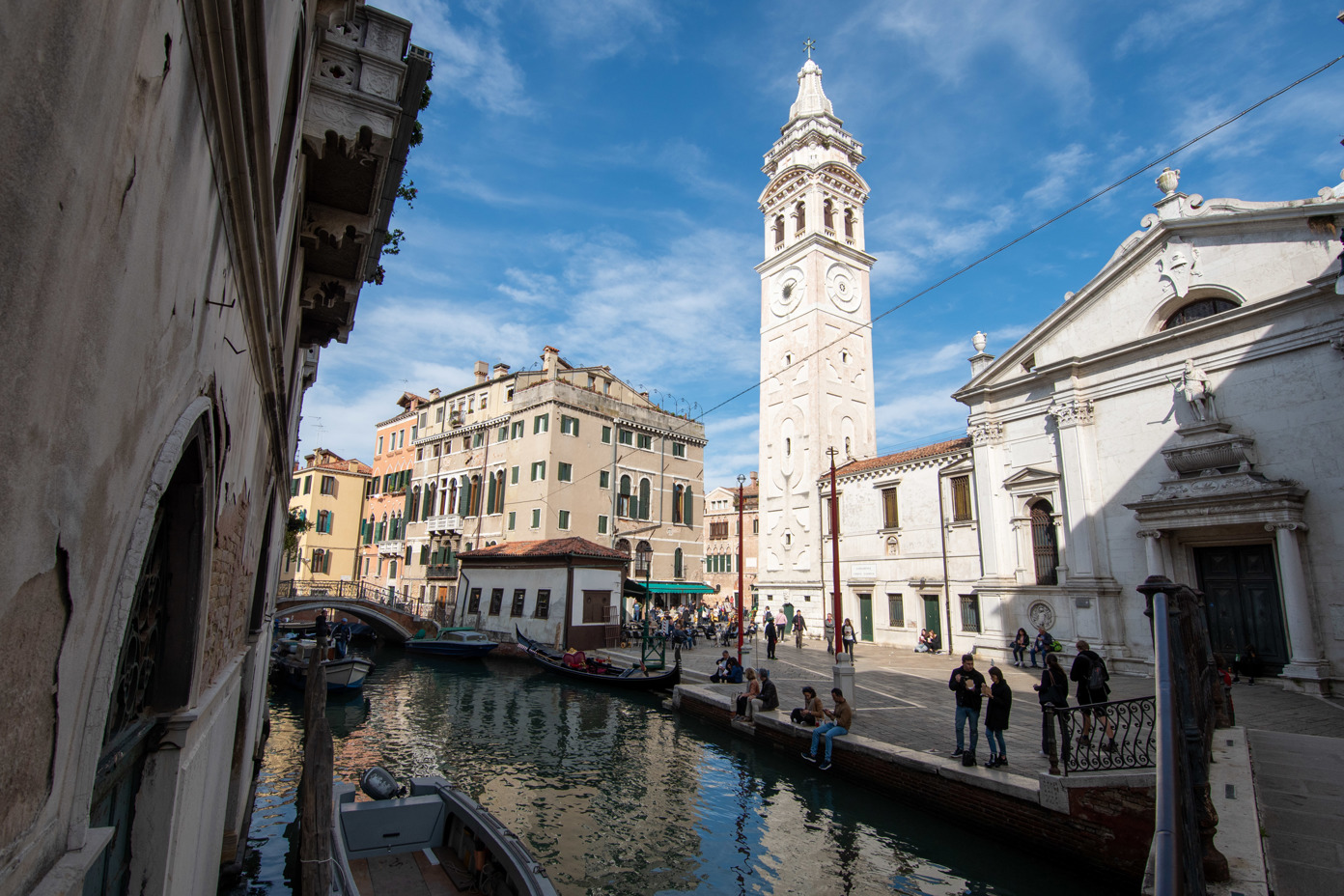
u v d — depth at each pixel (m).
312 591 48.16
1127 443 21.84
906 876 9.88
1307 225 18.62
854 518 32.22
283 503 12.35
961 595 27.27
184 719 3.62
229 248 3.21
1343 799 6.86
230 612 5.72
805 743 14.78
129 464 2.09
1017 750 12.30
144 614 3.26
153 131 1.83
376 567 50.28
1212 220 20.44
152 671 3.57
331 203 7.55
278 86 3.66
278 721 20.28
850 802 12.70
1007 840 10.23
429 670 29.97
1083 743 9.93
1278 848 5.55
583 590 32.44
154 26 1.71
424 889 8.30
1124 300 22.72
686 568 44.44
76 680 1.93
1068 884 9.34
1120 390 22.09
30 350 1.26
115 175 1.58
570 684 26.38
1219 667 11.83
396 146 8.85
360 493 53.53
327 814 6.51
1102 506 22.25
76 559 1.73
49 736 1.75
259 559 8.84
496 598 35.84
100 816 2.86
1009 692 11.22
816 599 33.59
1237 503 18.42
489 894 8.02
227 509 4.45
